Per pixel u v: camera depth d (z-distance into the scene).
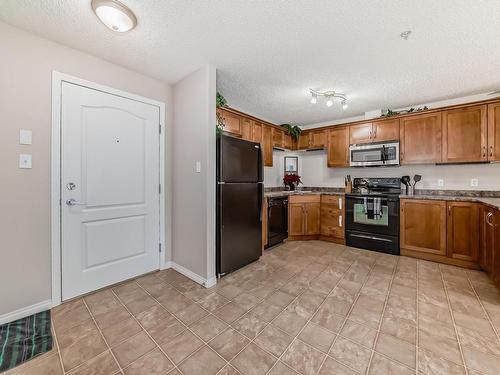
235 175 2.56
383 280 2.37
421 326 1.62
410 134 3.28
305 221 3.90
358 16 1.60
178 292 2.12
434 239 2.90
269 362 1.31
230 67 2.32
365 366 1.28
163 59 2.16
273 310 1.83
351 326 1.63
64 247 1.94
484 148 2.77
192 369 1.26
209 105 2.25
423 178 3.46
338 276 2.48
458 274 2.52
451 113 2.99
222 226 2.42
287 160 4.71
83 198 2.04
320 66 2.31
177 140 2.63
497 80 2.61
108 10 1.47
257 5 1.50
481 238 2.55
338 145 3.98
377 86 2.78
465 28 1.72
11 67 1.69
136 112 2.39
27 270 1.77
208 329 1.60
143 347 1.42
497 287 2.18
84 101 2.04
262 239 3.20
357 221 3.50
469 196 3.05
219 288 2.21
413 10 1.54
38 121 1.81
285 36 1.83
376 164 3.53
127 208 2.35
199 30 1.75
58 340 1.48
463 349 1.40
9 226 1.69
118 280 2.29
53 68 1.87
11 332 1.56
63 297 1.94
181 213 2.57
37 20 1.63
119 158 2.27
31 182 1.78
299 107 3.55
